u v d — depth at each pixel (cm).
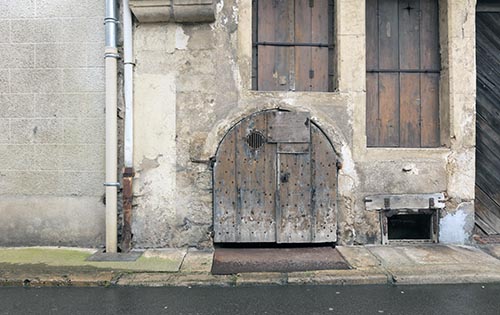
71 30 531
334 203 537
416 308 363
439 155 548
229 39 535
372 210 542
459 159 548
